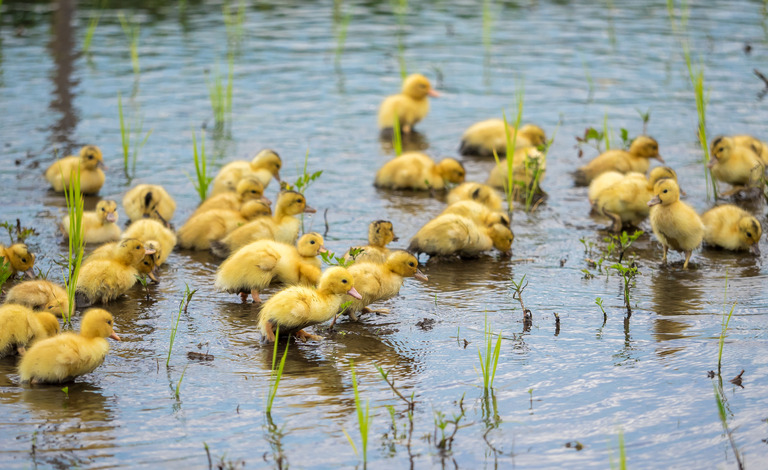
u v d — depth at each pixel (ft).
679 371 29.37
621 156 52.19
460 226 39.91
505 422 26.23
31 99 65.26
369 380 28.84
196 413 26.53
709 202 48.80
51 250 41.16
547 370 29.53
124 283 35.50
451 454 24.52
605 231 45.06
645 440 25.31
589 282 37.86
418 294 36.73
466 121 64.90
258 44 81.61
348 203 49.65
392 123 62.18
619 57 77.15
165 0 97.14
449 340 32.01
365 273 33.71
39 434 25.11
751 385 28.30
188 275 38.99
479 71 74.95
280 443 24.97
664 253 40.32
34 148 56.44
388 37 84.89
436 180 52.11
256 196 46.21
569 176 54.39
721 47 78.54
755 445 24.97
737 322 33.09
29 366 27.73
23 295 32.71
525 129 58.49
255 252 35.09
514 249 42.55
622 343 31.53
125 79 70.85
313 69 75.20
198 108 65.51
